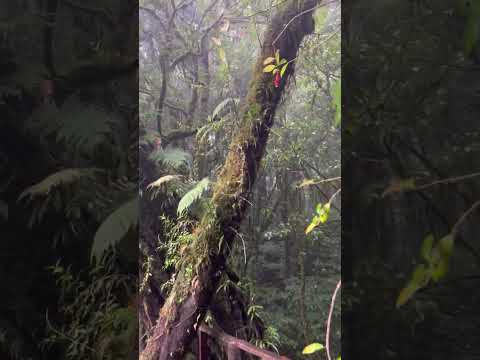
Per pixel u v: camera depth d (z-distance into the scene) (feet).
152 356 7.90
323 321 7.22
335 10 6.97
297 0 7.12
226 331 7.52
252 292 7.61
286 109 7.33
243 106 7.50
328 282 7.30
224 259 7.48
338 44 6.91
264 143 7.37
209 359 7.47
